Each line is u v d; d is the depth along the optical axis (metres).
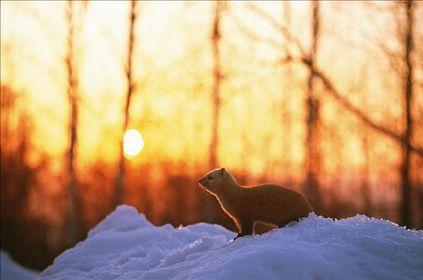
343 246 5.21
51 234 25.67
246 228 6.38
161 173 26.20
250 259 4.81
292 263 4.76
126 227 8.05
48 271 7.42
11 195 26.39
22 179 26.66
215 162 19.42
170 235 7.49
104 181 26.38
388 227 5.78
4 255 18.36
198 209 25.38
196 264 5.43
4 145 27.08
